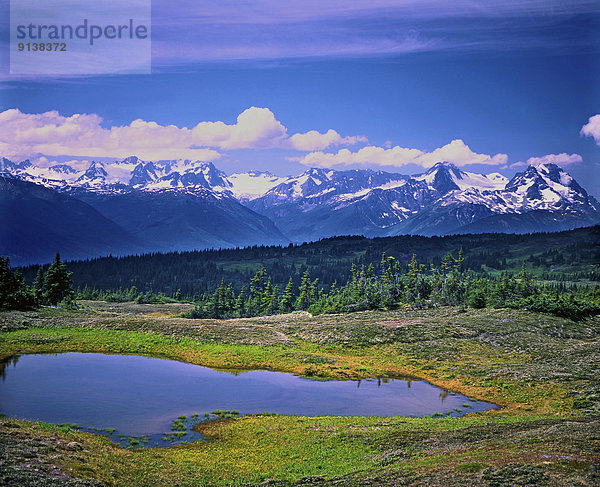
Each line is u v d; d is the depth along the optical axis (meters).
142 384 61.66
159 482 31.17
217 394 58.97
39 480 25.70
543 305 116.25
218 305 184.12
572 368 67.06
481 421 46.03
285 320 123.25
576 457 25.89
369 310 139.00
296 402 56.97
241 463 36.34
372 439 39.75
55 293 140.62
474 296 134.50
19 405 49.59
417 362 79.50
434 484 24.56
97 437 40.41
